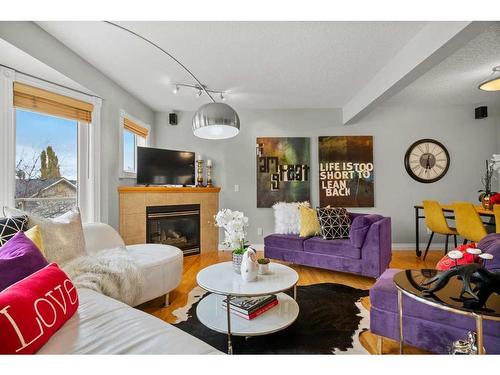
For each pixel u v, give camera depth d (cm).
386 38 226
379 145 434
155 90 348
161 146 436
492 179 430
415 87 349
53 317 104
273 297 192
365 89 337
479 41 234
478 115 419
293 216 366
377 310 161
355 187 431
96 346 97
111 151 317
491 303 109
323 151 433
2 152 212
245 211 438
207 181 431
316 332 184
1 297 90
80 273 171
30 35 202
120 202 333
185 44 235
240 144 439
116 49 244
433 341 143
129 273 184
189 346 99
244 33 218
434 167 431
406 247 431
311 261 321
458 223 328
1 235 164
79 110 275
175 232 403
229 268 214
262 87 340
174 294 253
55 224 193
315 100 396
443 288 128
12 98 220
